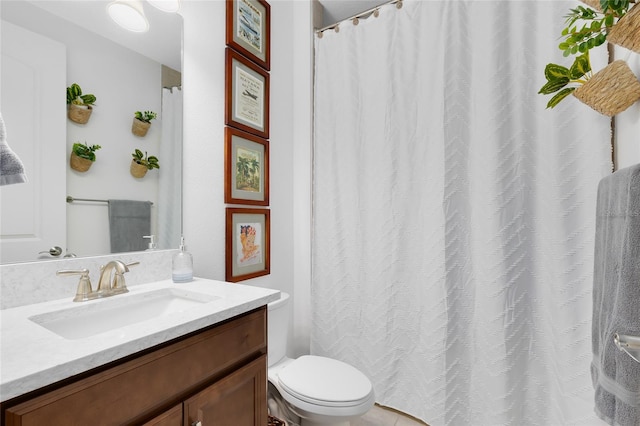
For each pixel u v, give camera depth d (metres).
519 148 1.36
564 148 1.28
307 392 1.20
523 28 1.36
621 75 0.94
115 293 1.00
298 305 2.05
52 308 0.85
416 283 1.61
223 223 1.53
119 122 1.14
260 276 1.75
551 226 1.31
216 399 0.80
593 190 1.23
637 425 0.72
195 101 1.40
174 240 1.31
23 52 0.91
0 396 0.45
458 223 1.49
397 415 1.67
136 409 0.63
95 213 1.07
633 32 0.80
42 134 0.95
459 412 1.46
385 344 1.68
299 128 2.05
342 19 2.20
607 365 0.81
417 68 1.61
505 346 1.35
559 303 1.28
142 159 1.21
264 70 1.78
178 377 0.72
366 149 1.76
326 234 1.88
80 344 0.60
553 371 1.30
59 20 0.99
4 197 0.87
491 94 1.40
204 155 1.44
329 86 1.89
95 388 0.57
